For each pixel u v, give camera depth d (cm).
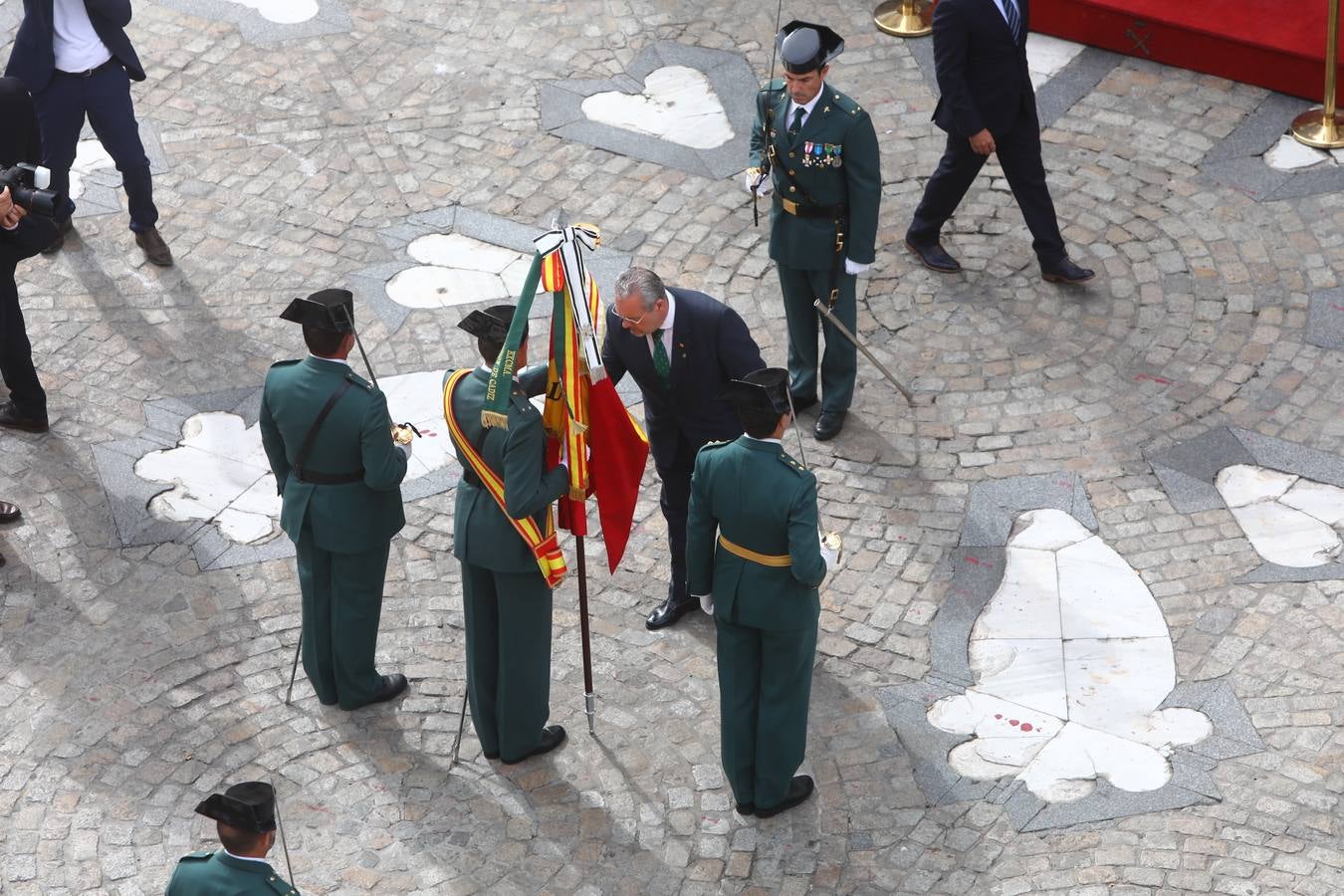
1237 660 2172
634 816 2017
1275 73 3197
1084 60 3350
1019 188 2777
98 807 2038
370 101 3362
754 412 1811
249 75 3438
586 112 3309
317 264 2969
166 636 2289
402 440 2111
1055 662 2200
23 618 2316
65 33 2784
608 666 2236
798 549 1811
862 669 2216
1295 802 1961
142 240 2956
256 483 2545
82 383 2727
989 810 1998
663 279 2902
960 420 2606
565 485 1925
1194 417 2575
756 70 3397
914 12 3481
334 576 2075
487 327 1870
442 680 2222
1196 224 2945
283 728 2148
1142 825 1953
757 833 1991
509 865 1958
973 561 2364
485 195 3116
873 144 2372
